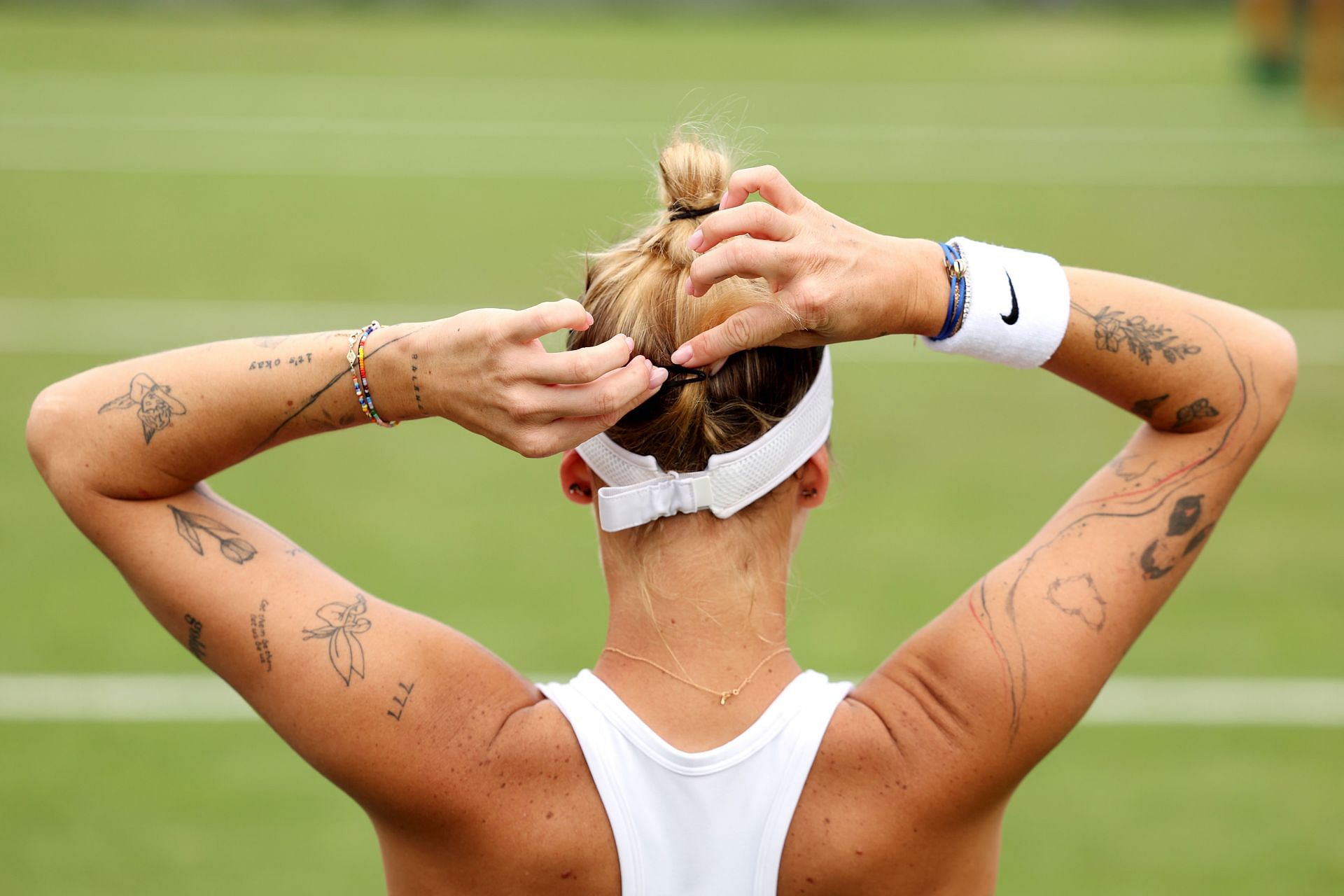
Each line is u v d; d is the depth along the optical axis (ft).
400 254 51.13
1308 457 32.60
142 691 22.34
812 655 23.12
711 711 6.44
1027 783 20.01
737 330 5.92
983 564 27.22
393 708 6.22
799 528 6.98
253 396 6.16
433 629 6.46
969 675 6.31
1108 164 67.21
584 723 6.38
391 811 6.33
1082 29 119.85
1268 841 18.66
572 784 6.34
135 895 17.16
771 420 6.41
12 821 18.66
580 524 29.37
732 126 7.40
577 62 98.43
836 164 66.69
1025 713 6.27
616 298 6.42
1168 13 128.77
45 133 72.18
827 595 25.62
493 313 5.77
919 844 6.37
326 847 18.37
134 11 116.47
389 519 29.32
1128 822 19.10
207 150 69.26
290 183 62.34
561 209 58.44
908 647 6.61
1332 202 59.62
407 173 64.75
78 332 41.27
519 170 65.57
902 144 71.92
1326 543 27.94
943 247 6.27
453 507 30.09
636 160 68.18
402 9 123.34
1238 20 110.83
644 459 6.40
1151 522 6.63
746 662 6.51
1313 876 17.93
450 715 6.29
